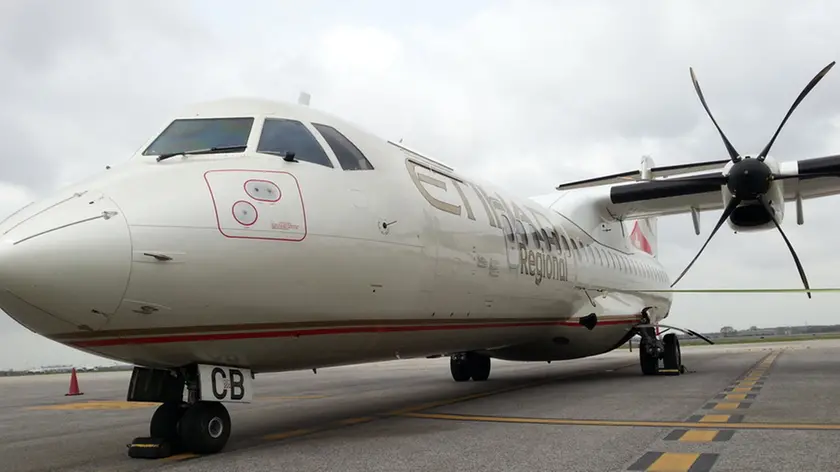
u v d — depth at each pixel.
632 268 14.55
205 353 5.39
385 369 22.92
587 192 13.64
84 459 5.75
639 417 6.92
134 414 9.91
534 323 10.41
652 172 14.48
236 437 6.54
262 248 5.36
